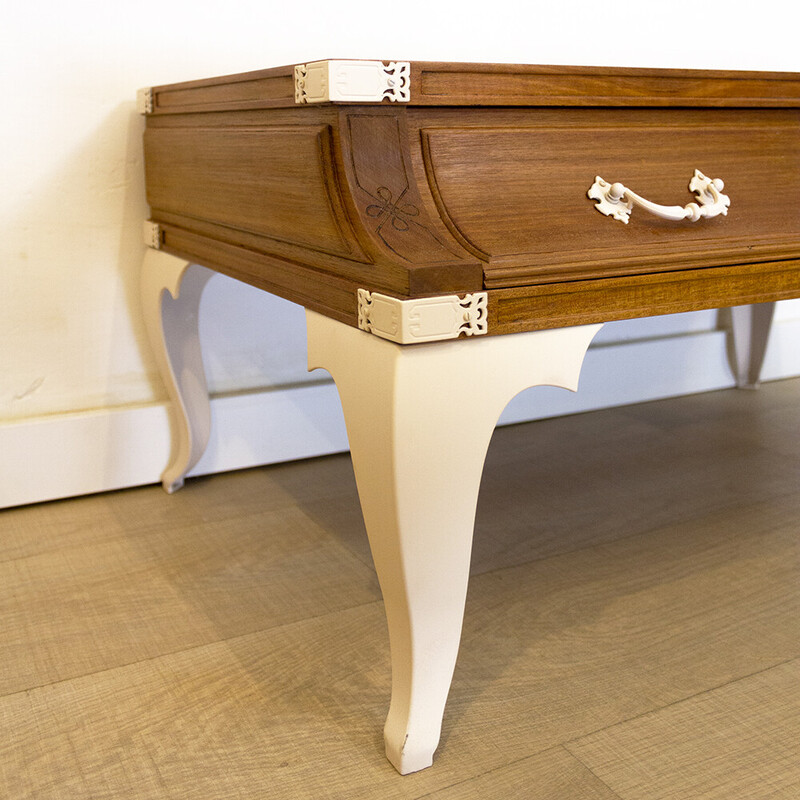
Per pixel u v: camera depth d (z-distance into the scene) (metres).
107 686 0.92
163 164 1.25
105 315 1.42
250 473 1.53
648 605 1.07
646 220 0.82
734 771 0.78
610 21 1.70
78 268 1.39
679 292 0.81
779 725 0.84
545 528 1.29
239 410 1.51
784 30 1.89
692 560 1.18
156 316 1.36
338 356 0.78
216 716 0.88
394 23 1.53
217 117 1.04
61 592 1.12
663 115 0.88
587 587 1.12
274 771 0.80
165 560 1.20
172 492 1.45
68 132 1.34
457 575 0.77
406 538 0.73
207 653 0.98
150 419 1.45
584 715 0.86
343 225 0.75
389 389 0.69
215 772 0.80
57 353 1.40
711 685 0.91
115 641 1.01
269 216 0.90
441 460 0.72
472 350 0.71
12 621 1.05
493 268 0.71
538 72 0.80
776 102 0.93
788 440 1.65
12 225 1.33
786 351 2.05
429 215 0.74
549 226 0.77
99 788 0.78
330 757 0.81
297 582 1.14
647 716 0.86
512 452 1.62
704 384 1.97
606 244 0.78
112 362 1.44
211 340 1.49
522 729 0.84
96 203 1.38
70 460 1.40
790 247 0.86
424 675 0.78
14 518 1.35
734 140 0.91
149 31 1.36
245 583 1.14
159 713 0.88
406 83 0.74
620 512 1.34
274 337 1.55
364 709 0.88
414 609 0.75
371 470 0.74
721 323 1.99
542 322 0.74
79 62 1.33
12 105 1.30
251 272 0.98
